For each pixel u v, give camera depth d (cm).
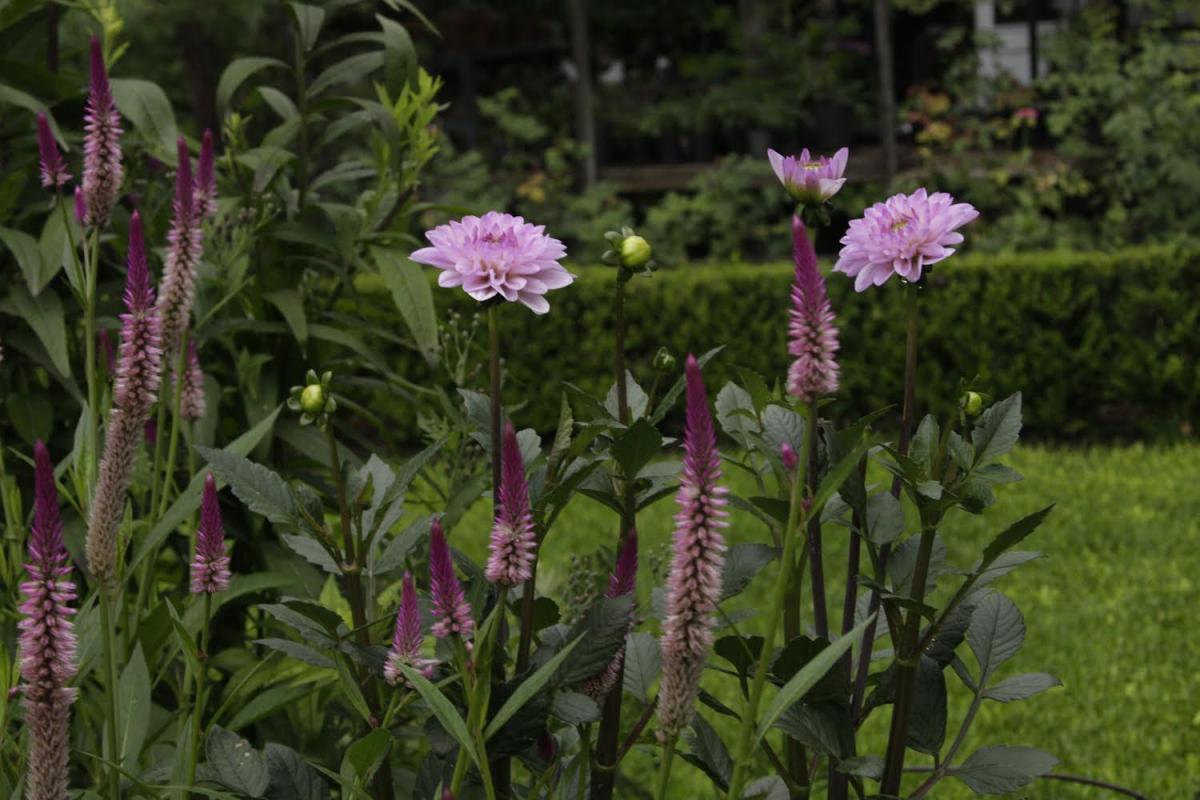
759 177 1220
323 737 275
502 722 161
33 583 160
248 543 301
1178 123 1127
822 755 214
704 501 155
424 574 275
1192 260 976
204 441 285
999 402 188
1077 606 632
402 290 294
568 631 183
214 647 301
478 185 1227
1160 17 1231
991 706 519
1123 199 1203
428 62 1362
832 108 1280
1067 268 985
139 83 304
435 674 181
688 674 160
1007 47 1506
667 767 163
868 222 181
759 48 1312
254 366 296
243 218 301
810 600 628
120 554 211
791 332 160
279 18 1150
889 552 196
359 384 314
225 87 312
